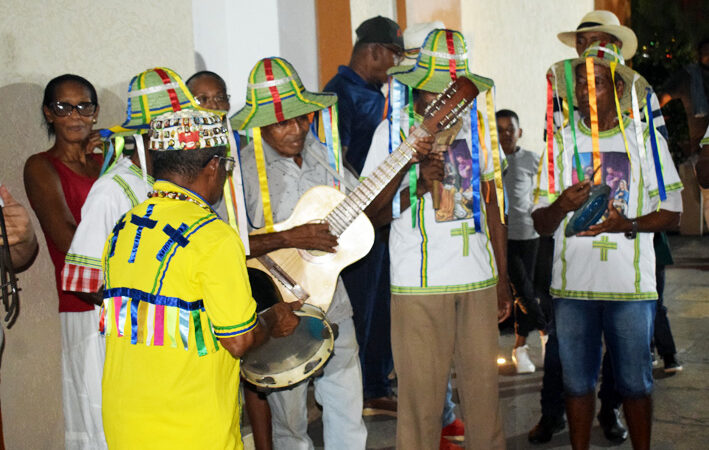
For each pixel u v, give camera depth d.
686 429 4.38
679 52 10.89
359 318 4.54
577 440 3.70
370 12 6.01
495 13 7.91
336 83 4.64
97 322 3.12
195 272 2.20
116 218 2.79
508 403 4.85
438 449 3.40
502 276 3.51
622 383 3.61
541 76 8.93
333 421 3.39
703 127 6.38
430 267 3.27
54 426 3.81
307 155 3.44
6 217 3.02
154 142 2.33
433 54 3.28
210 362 2.26
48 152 3.46
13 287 2.98
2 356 3.56
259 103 3.21
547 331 5.52
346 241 3.26
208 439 2.26
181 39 4.50
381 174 3.19
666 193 3.59
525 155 5.73
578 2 9.64
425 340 3.30
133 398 2.23
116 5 4.08
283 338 2.78
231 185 2.94
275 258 3.23
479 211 3.28
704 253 10.32
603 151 3.61
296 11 5.39
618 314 3.56
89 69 3.94
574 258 3.62
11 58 3.60
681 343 6.21
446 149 3.24
